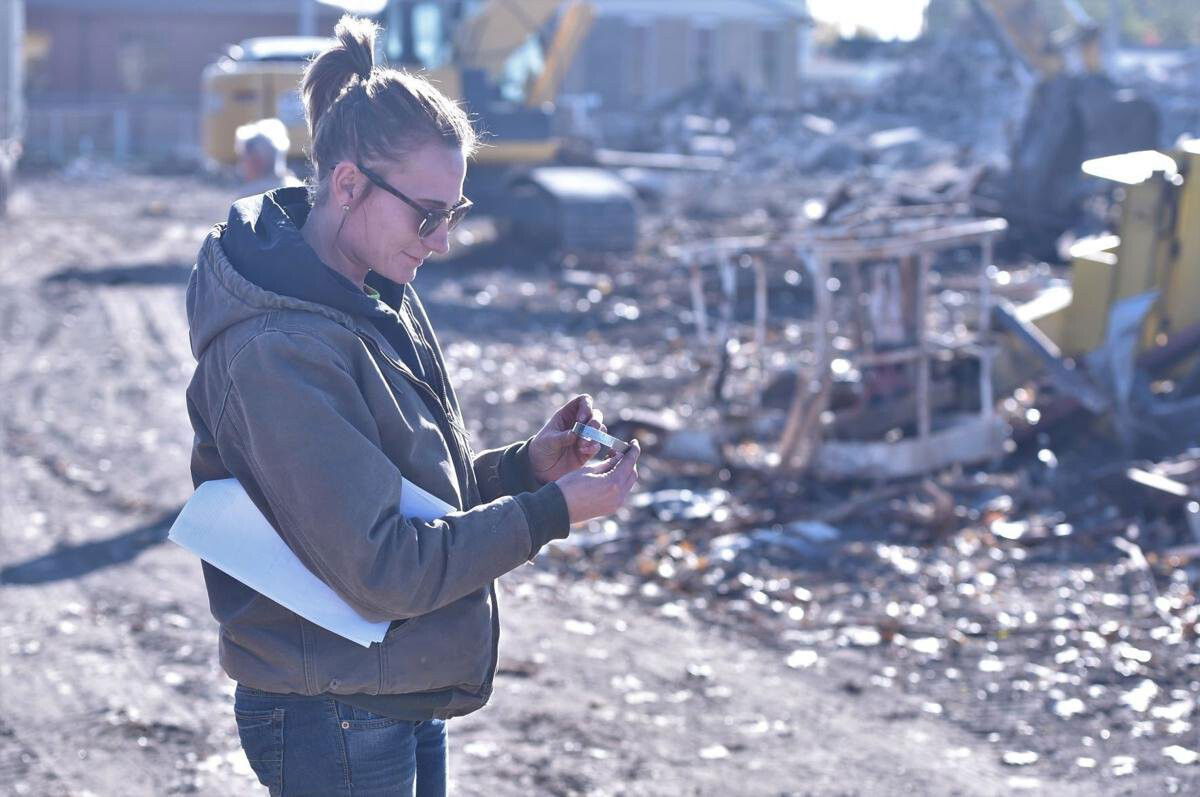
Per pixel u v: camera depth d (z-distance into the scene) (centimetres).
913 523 762
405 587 209
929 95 4459
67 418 1107
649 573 705
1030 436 895
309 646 220
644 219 2539
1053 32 2105
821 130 4275
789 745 495
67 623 636
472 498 242
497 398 1149
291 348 211
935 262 1925
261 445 210
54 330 1500
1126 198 909
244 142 872
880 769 473
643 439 918
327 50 231
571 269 1961
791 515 782
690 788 459
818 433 829
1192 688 539
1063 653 579
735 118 4641
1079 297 935
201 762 486
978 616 629
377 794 226
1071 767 472
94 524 810
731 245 837
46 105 4853
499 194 2170
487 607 233
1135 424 842
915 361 858
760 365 905
